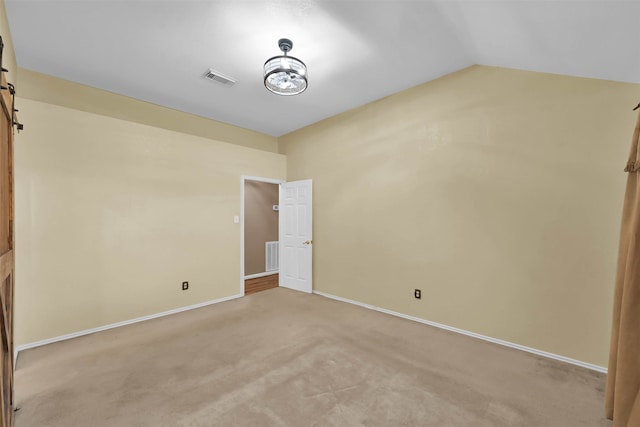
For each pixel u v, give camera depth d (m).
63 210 2.87
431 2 2.07
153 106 3.94
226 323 3.28
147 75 3.18
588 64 2.19
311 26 2.38
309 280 4.62
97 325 3.06
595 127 2.33
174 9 2.17
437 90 3.24
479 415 1.78
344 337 2.91
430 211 3.28
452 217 3.11
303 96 3.72
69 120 2.92
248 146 4.98
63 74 3.16
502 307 2.77
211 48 2.69
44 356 2.49
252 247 5.99
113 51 2.74
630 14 1.56
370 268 3.85
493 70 2.85
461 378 2.18
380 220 3.76
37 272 2.72
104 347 2.67
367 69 3.05
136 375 2.20
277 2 2.10
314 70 3.07
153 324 3.25
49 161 2.80
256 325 3.22
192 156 3.87
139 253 3.38
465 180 3.02
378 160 3.79
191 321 3.35
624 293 1.45
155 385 2.07
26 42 2.58
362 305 3.94
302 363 2.39
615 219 2.26
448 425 1.70
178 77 3.23
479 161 2.93
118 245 3.22
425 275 3.31
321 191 4.51
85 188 3.01
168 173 3.64
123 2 2.10
